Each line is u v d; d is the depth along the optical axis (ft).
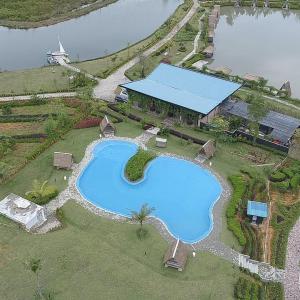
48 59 505.66
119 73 462.19
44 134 347.77
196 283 227.40
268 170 309.42
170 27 593.83
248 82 445.37
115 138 349.61
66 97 407.64
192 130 363.76
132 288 222.69
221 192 296.92
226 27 629.92
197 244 254.27
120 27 626.23
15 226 258.37
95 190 295.69
